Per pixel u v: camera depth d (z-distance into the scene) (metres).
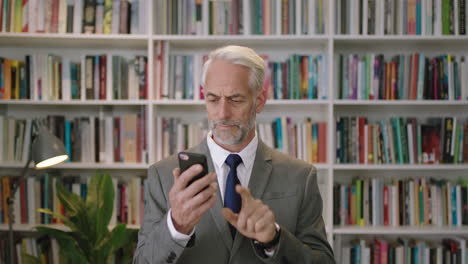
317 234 1.22
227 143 1.15
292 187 1.24
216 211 1.17
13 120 2.50
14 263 2.45
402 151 2.45
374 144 2.46
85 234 2.18
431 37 2.37
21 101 2.40
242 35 2.39
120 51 2.70
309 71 2.46
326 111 2.50
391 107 2.68
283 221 1.20
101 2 2.46
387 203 2.47
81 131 2.49
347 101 2.39
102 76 2.46
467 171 2.70
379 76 2.45
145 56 2.50
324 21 2.44
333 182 2.64
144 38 2.40
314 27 2.43
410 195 2.47
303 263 1.08
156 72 2.46
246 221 0.95
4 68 2.45
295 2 2.44
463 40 2.43
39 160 1.93
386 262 2.47
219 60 1.14
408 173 2.72
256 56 1.18
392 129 2.46
